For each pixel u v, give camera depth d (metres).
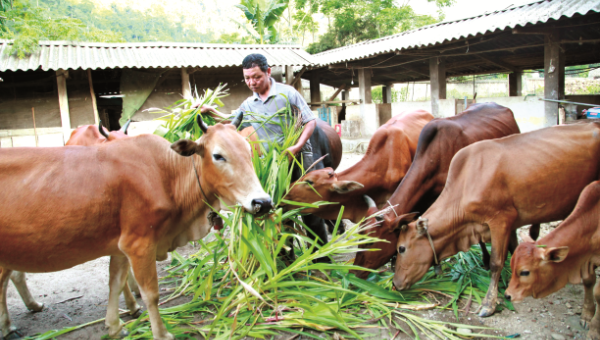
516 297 2.57
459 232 3.11
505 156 3.05
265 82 3.53
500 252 2.98
